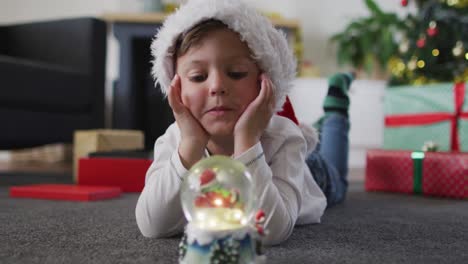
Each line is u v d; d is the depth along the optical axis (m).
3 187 1.62
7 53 2.37
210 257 0.54
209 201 0.56
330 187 1.17
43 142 1.99
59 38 2.25
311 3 3.26
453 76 2.04
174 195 0.71
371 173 1.65
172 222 0.74
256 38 0.71
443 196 1.51
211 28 0.70
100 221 0.93
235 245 0.54
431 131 1.90
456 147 1.83
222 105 0.69
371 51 2.80
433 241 0.79
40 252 0.68
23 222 0.92
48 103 1.98
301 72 2.84
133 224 0.90
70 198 1.28
